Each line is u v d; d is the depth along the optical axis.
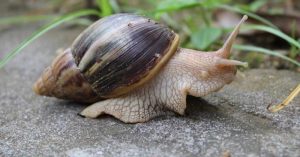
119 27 0.25
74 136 0.24
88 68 0.25
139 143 0.23
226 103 0.26
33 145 0.23
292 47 0.33
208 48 0.34
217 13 0.41
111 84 0.25
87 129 0.25
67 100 0.29
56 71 0.27
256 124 0.24
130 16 0.26
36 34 0.30
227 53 0.25
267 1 0.43
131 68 0.24
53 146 0.23
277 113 0.25
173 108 0.25
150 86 0.25
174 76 0.25
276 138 0.22
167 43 0.25
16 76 0.35
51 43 0.42
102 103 0.26
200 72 0.24
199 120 0.24
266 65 0.33
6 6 0.54
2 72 0.36
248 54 0.35
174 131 0.23
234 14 0.40
